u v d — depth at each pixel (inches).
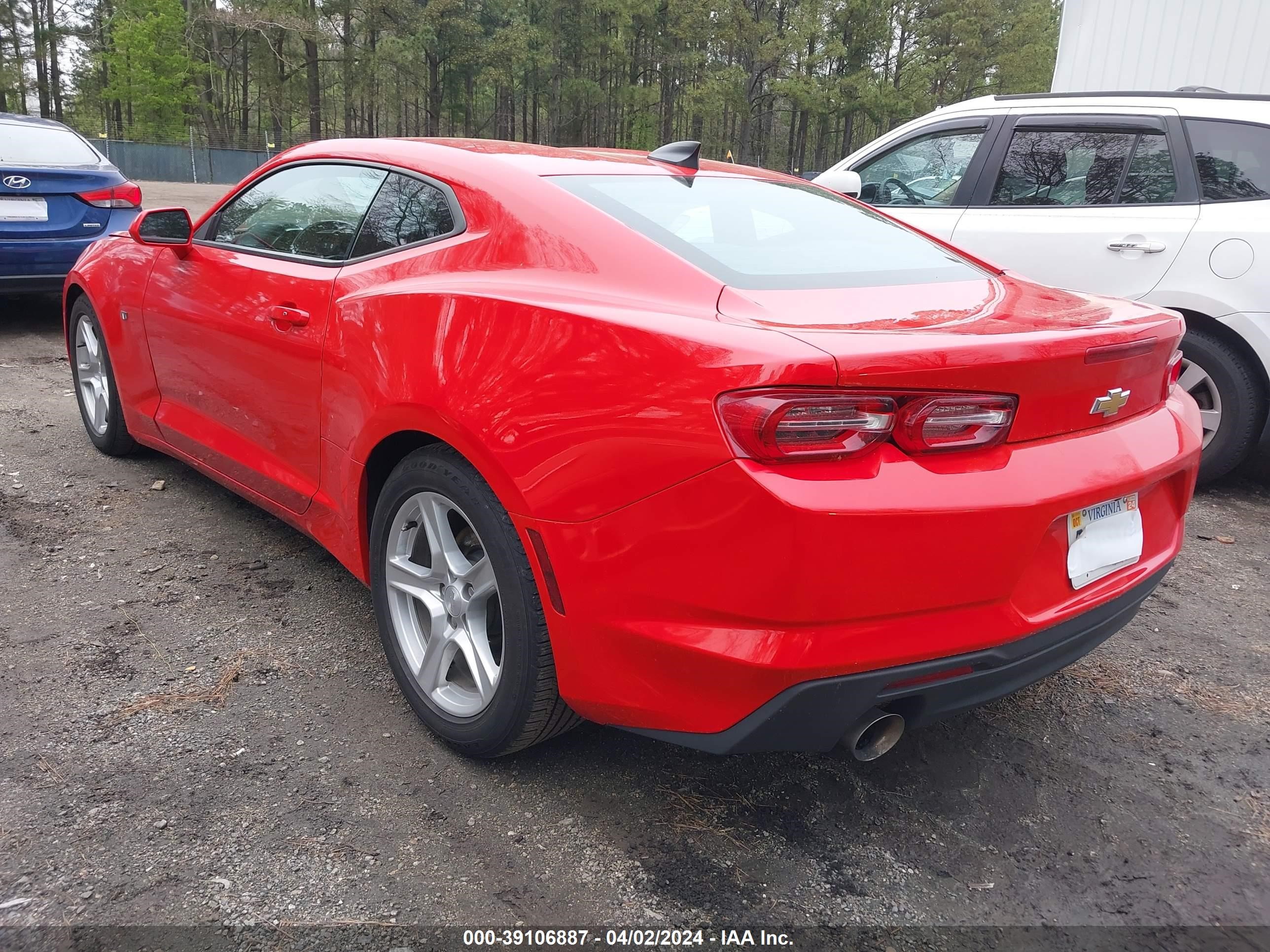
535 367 75.2
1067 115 192.9
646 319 71.2
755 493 63.0
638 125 2748.5
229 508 149.6
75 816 78.4
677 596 68.2
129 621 112.6
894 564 65.1
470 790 85.4
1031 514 69.5
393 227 101.3
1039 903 75.9
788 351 63.5
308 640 110.7
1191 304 174.1
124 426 161.6
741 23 2450.8
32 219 250.2
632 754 92.4
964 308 81.3
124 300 145.3
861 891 76.1
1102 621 81.6
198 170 1845.5
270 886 72.3
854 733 71.9
